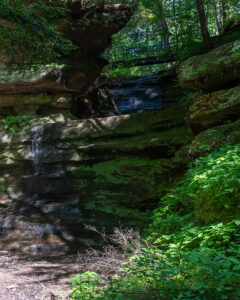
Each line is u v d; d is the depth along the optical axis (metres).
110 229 8.38
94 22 10.50
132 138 9.34
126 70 20.91
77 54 11.33
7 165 10.32
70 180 9.58
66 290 4.19
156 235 5.23
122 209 8.69
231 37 11.05
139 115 9.56
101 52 12.52
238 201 3.76
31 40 6.34
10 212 8.94
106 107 16.84
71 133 9.95
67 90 11.45
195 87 7.32
